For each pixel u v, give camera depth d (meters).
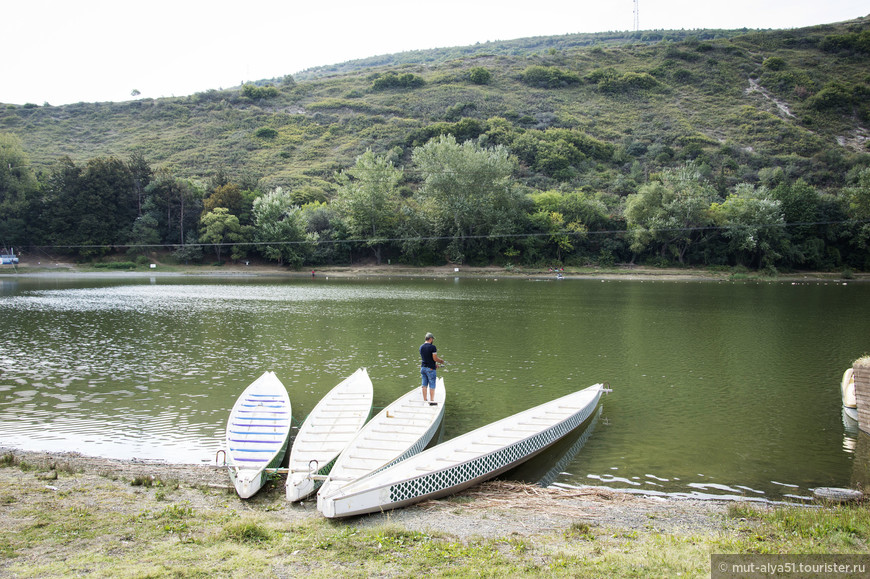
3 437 14.03
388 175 77.06
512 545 8.19
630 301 45.16
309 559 7.52
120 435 14.27
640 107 128.88
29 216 73.69
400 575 7.01
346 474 10.76
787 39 157.12
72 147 113.88
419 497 10.30
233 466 11.17
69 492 10.13
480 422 15.70
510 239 75.31
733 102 127.50
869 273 72.00
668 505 10.38
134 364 22.08
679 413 16.69
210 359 23.09
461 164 74.44
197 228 78.38
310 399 17.80
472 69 146.50
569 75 142.00
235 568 7.15
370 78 156.25
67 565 7.06
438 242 77.06
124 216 76.69
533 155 101.75
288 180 97.44
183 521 8.95
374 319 34.47
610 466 12.74
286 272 74.12
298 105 139.00
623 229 77.44
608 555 7.59
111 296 46.81
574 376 20.94
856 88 123.31
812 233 72.94
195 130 124.94
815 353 25.08
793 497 11.02
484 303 43.31
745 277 67.88
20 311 36.84
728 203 72.38
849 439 14.53
